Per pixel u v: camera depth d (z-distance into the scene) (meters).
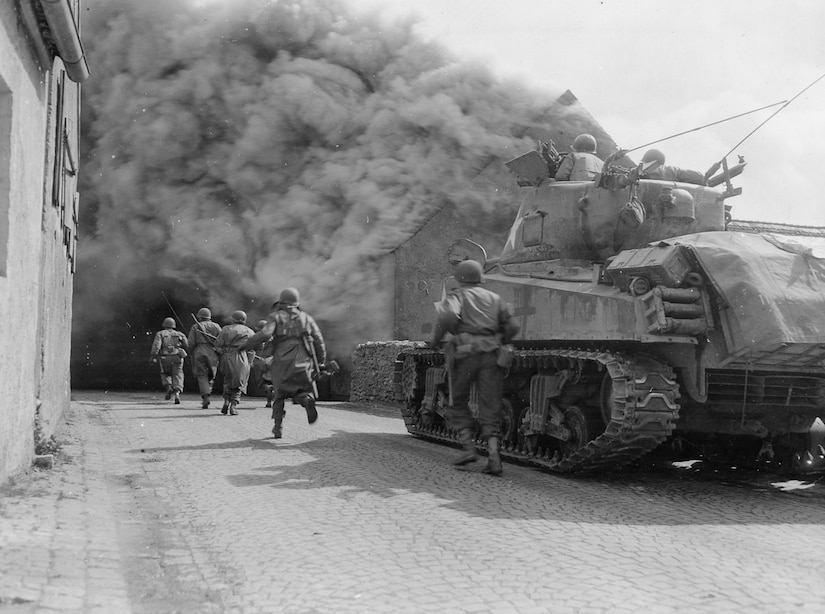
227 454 9.70
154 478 7.91
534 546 5.42
